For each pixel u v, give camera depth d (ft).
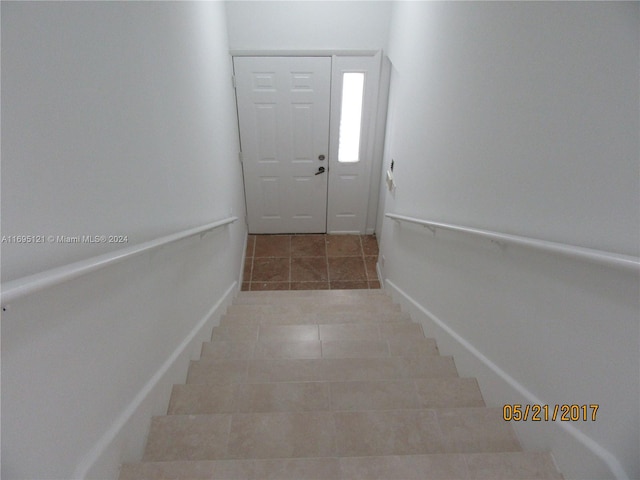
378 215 14.57
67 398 2.95
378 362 6.07
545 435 3.84
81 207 3.12
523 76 4.09
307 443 4.22
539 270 3.89
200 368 5.93
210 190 7.98
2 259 2.29
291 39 11.20
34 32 2.57
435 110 7.00
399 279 9.89
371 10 10.89
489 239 4.48
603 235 3.02
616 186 2.87
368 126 12.84
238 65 11.51
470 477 3.62
